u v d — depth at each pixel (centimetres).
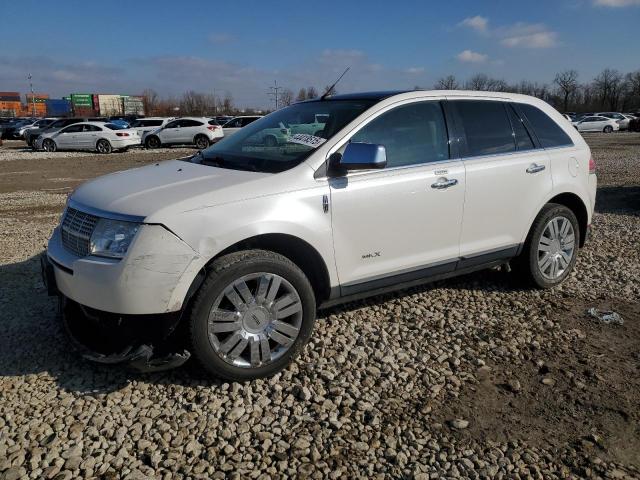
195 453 278
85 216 334
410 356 378
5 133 3825
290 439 290
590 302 477
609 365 367
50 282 352
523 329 421
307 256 364
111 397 325
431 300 475
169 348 326
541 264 492
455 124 432
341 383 341
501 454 279
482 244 446
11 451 277
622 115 4188
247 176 349
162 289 305
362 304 463
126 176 382
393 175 387
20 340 398
